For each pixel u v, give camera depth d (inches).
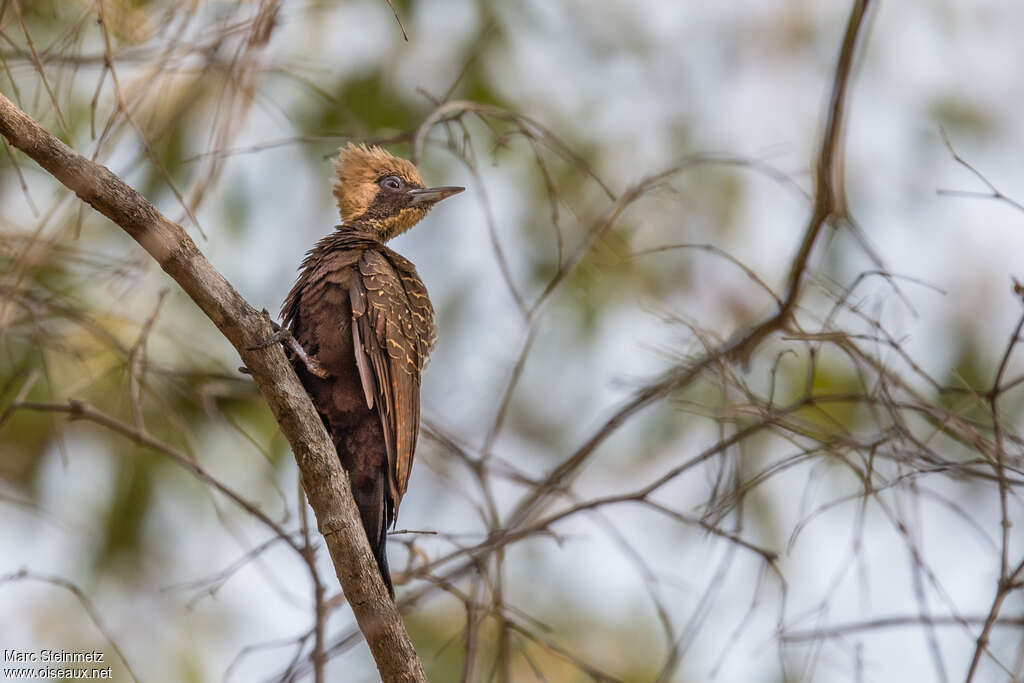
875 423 391.5
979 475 342.0
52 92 337.7
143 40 381.4
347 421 368.8
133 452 502.6
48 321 426.3
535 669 381.7
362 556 330.3
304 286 376.8
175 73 368.8
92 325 407.5
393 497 372.8
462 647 439.2
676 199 488.7
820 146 411.5
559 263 426.9
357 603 332.5
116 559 501.0
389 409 368.2
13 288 374.6
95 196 298.2
